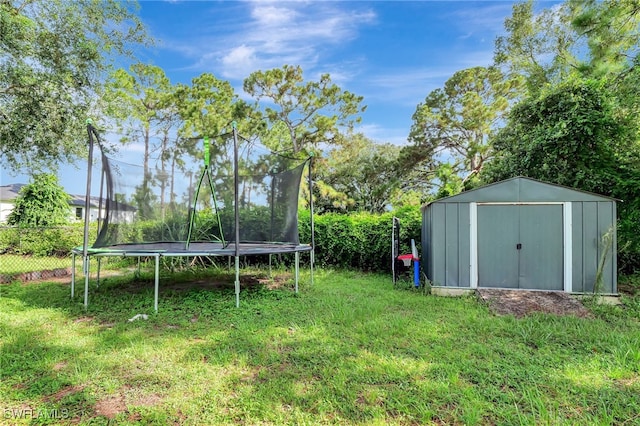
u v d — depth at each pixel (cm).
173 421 221
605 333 363
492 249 562
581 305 464
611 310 456
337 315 443
